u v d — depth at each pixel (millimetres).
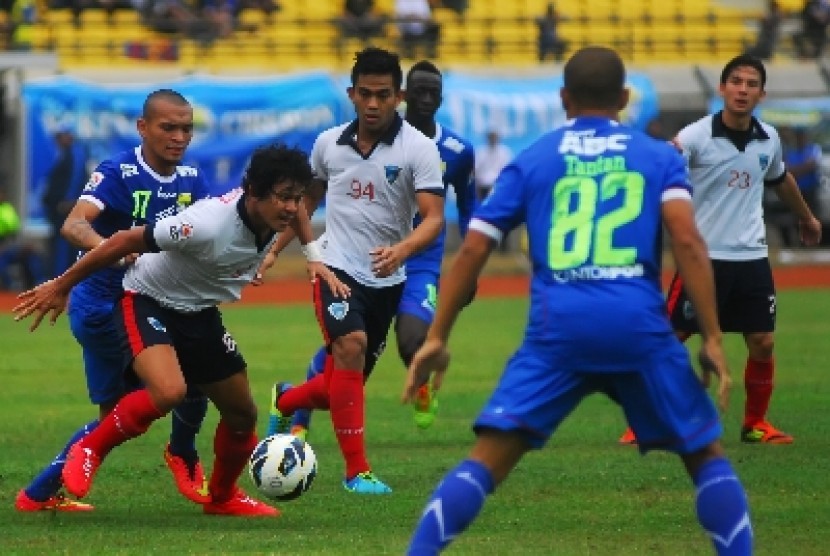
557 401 20078
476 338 67062
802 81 111312
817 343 62875
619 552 24328
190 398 28688
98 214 28438
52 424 42469
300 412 35594
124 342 26766
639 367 19938
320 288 31484
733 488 19938
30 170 96312
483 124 102250
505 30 120188
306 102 100062
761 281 37500
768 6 125562
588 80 20844
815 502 29344
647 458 35188
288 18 117438
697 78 110250
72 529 26625
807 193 101938
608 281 19984
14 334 71938
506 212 20422
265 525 27109
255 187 25484
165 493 30969
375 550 24422
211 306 27172
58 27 110875
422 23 111000
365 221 32406
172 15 110562
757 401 37906
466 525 19875
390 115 32281
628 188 20250
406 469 33969
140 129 29062
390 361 60094
